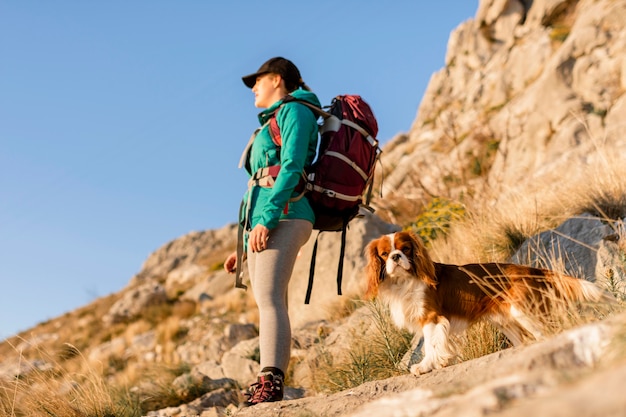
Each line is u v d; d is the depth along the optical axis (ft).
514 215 22.61
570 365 7.59
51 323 79.92
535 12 86.17
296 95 12.87
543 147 53.47
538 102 57.41
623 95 52.26
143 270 129.49
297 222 12.53
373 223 32.99
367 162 13.12
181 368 26.99
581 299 12.75
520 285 13.01
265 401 11.76
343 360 19.17
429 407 7.15
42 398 16.52
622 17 60.64
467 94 82.84
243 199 13.52
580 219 18.99
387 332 17.78
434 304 13.02
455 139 49.32
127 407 19.40
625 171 21.22
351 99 13.51
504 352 10.82
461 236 23.34
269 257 12.37
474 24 95.45
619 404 4.65
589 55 58.75
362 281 28.43
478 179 50.11
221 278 64.18
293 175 12.04
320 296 31.17
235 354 25.40
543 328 12.39
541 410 5.05
